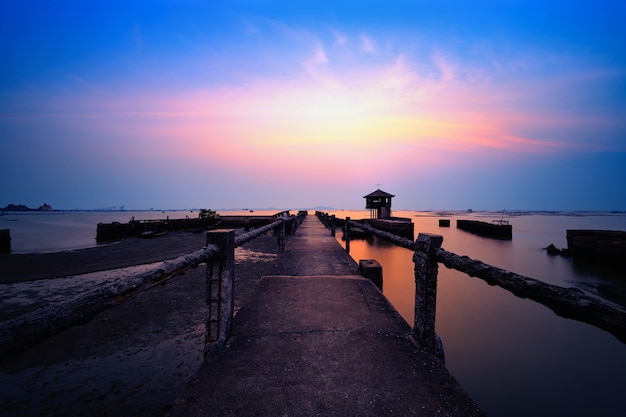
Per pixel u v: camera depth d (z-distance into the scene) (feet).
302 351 7.41
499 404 15.28
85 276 31.60
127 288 4.20
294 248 27.55
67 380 12.48
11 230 130.52
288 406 5.29
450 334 24.61
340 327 9.01
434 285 7.50
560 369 18.86
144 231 77.15
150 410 10.75
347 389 5.81
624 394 16.07
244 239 9.84
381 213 125.59
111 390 11.84
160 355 14.56
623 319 3.01
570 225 228.02
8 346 2.58
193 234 76.79
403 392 5.71
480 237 117.70
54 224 189.06
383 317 9.89
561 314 3.85
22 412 10.55
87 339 16.11
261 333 8.52
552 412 14.65
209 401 5.42
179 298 22.70
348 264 19.57
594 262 61.16
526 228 189.26
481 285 40.40
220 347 7.48
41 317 2.96
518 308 31.19
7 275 31.71
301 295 12.42
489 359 20.18
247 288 26.23
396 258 62.39
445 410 5.19
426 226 192.44
